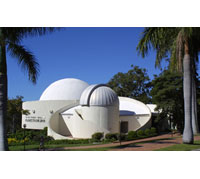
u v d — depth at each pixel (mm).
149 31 13539
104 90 25422
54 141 21375
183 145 12820
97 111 24594
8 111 35625
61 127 30188
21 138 26625
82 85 39188
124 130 28312
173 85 25688
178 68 13477
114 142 20344
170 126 32375
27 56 13133
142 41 13859
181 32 12797
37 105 34938
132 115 28250
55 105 33281
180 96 26203
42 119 33969
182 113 27047
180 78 26188
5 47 11781
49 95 37312
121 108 31203
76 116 24969
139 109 30547
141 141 19062
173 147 12305
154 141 17453
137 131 25969
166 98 26156
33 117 35281
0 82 11484
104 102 24688
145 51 13906
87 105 24969
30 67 13312
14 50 12812
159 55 15875
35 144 20484
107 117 24656
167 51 16750
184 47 14125
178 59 13031
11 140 22750
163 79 27812
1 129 11328
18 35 11977
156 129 28969
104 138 22766
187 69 13320
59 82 39531
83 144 19375
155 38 13516
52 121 29547
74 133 25156
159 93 25766
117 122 25484
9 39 11516
